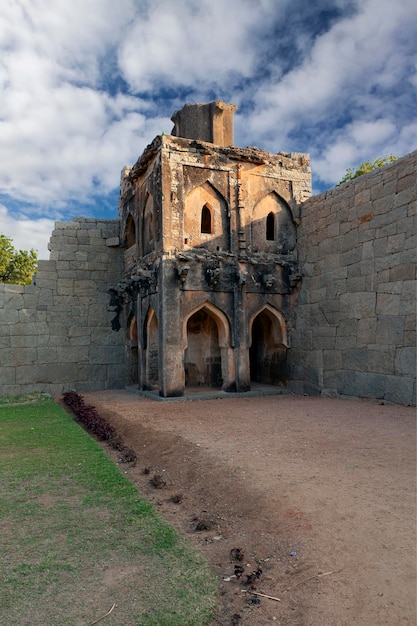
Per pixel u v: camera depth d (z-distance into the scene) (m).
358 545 4.44
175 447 8.53
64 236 18.83
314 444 7.97
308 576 4.11
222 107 17.38
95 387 18.69
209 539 5.13
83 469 7.39
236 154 16.05
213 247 15.76
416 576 3.88
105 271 19.30
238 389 15.58
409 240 12.06
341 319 14.46
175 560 4.51
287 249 17.00
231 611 3.78
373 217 13.36
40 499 6.07
